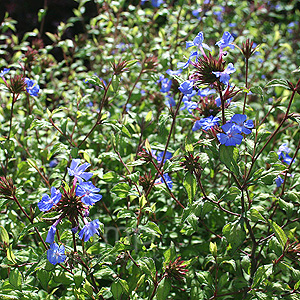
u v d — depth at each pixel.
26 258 0.81
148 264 0.77
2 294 0.76
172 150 0.91
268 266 0.79
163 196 0.94
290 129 0.99
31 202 0.87
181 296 0.85
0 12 2.44
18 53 1.15
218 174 0.98
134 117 0.93
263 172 0.78
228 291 0.85
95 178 0.94
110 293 0.79
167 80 0.94
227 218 0.92
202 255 0.91
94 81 0.84
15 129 0.89
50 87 1.24
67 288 0.82
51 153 0.85
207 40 1.49
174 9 1.37
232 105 0.81
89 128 1.02
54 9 2.53
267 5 1.93
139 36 1.15
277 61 1.55
